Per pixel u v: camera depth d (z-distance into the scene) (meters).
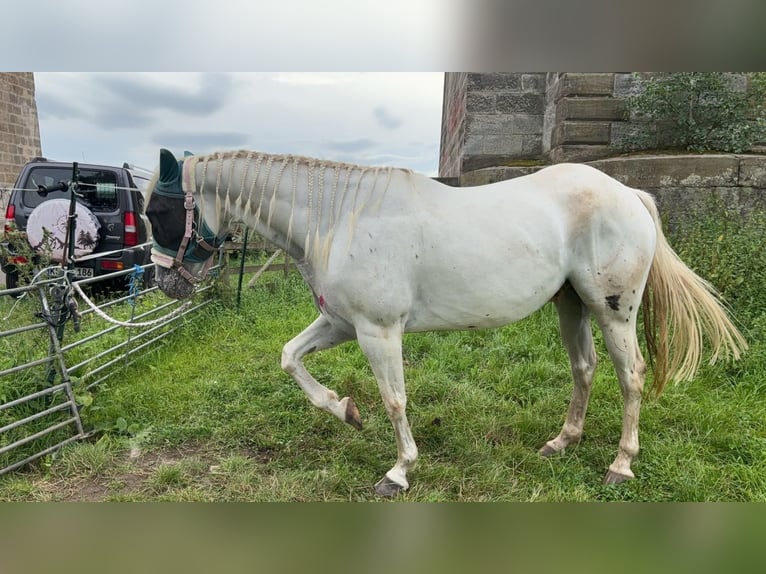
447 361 4.12
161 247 2.30
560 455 2.81
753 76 5.42
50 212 4.95
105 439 2.93
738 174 5.07
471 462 2.71
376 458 2.76
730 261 4.13
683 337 2.56
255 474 2.64
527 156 7.01
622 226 2.39
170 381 3.78
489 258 2.25
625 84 5.98
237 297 5.88
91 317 5.02
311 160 2.29
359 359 4.14
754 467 2.65
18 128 10.39
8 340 3.38
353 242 2.21
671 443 2.88
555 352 4.20
